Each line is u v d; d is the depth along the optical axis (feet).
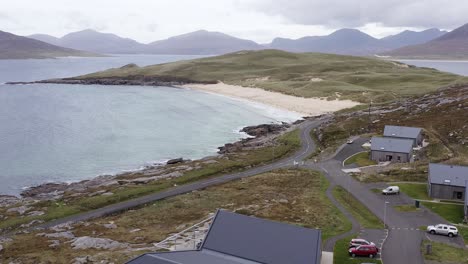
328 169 330.34
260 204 250.16
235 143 461.37
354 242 175.63
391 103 605.73
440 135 399.85
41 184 346.74
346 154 371.35
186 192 289.53
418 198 254.27
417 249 178.70
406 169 308.40
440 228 197.16
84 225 231.30
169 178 322.55
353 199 255.91
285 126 536.42
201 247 140.15
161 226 222.48
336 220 218.18
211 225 149.38
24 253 187.32
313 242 144.36
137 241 195.93
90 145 477.36
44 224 240.53
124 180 328.49
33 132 542.16
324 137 445.37
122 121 619.26
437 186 252.42
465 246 183.11
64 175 373.40
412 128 382.01
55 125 588.09
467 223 213.46
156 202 271.90
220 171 341.62
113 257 168.55
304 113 651.66
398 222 215.31
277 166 354.13
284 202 252.62
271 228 149.07
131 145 478.18
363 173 313.94
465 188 239.91
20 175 372.58
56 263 170.09
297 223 214.28
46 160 418.31
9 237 213.66
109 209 261.65
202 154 438.81
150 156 433.48
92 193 296.30
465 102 487.61
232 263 129.29
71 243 196.13
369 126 466.29
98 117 651.25
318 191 274.98
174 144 482.28
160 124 596.70
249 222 151.02
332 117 568.41
